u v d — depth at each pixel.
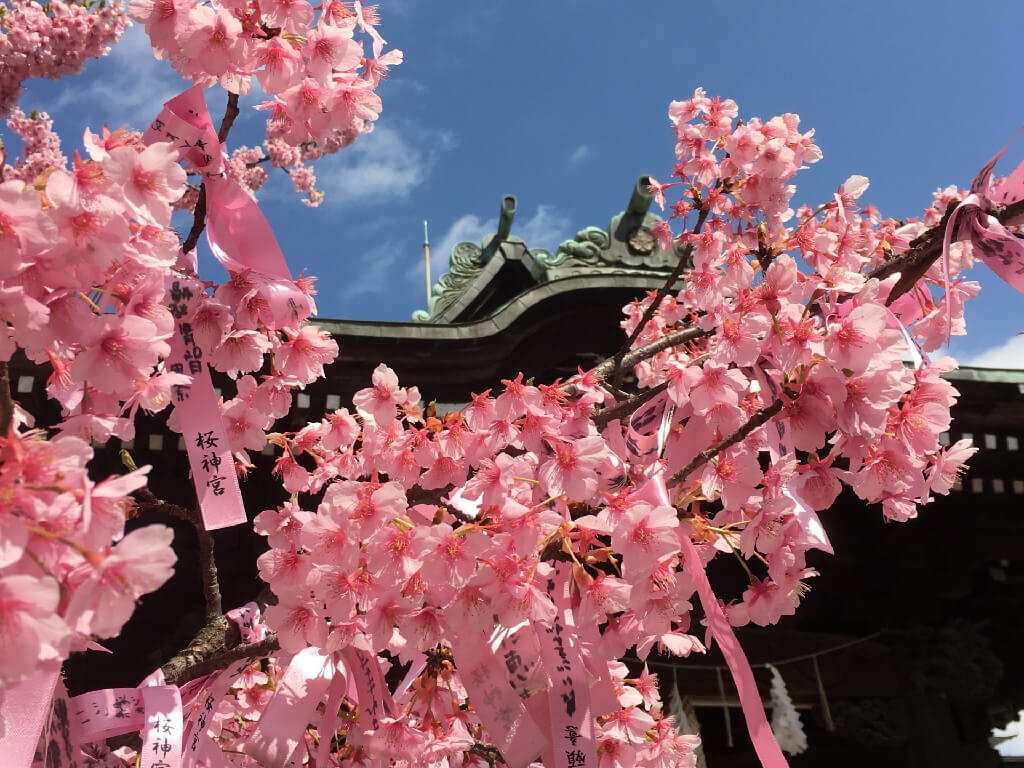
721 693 6.70
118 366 1.39
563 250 7.21
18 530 0.94
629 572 1.65
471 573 1.63
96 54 5.24
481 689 1.75
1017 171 2.05
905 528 6.69
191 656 2.16
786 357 1.75
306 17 1.77
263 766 1.94
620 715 2.27
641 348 3.00
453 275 7.84
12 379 4.10
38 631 0.90
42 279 1.28
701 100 3.19
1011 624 7.16
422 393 5.58
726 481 1.88
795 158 2.95
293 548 2.01
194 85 1.80
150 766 1.77
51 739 1.40
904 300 2.31
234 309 1.82
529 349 6.20
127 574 0.97
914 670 6.77
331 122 1.96
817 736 7.16
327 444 2.46
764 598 2.01
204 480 1.67
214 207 1.87
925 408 1.82
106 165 1.28
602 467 1.98
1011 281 1.97
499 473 1.82
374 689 2.07
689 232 3.06
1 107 5.16
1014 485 6.20
